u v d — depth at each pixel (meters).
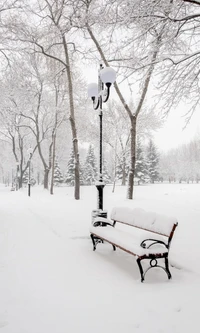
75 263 5.23
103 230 6.10
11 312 3.31
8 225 8.95
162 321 3.15
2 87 20.64
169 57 8.20
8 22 14.83
